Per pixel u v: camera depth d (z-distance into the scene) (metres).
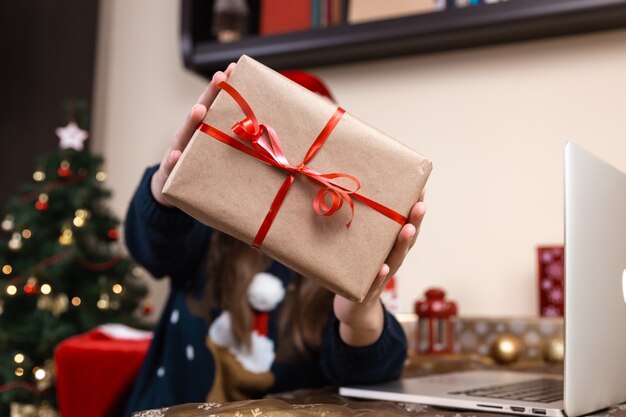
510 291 1.83
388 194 0.70
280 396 0.89
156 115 2.38
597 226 0.78
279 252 0.69
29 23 2.54
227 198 0.69
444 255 1.91
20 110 2.53
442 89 1.96
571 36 1.82
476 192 1.89
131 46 2.44
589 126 1.79
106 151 2.43
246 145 0.69
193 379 1.14
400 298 1.95
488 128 1.90
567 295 0.71
